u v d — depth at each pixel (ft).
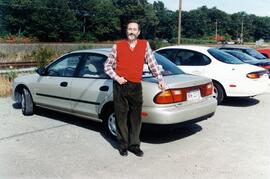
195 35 398.01
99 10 285.02
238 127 23.27
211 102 20.77
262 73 29.96
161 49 32.60
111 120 20.22
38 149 18.65
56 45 121.29
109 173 15.81
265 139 20.77
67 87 22.38
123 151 17.90
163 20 360.48
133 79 17.01
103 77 20.88
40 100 24.43
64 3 253.24
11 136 20.70
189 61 31.01
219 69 29.78
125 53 16.87
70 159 17.35
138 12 292.61
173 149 18.90
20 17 246.68
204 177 15.47
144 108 18.65
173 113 18.34
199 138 20.80
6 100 30.99
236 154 18.28
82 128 22.49
